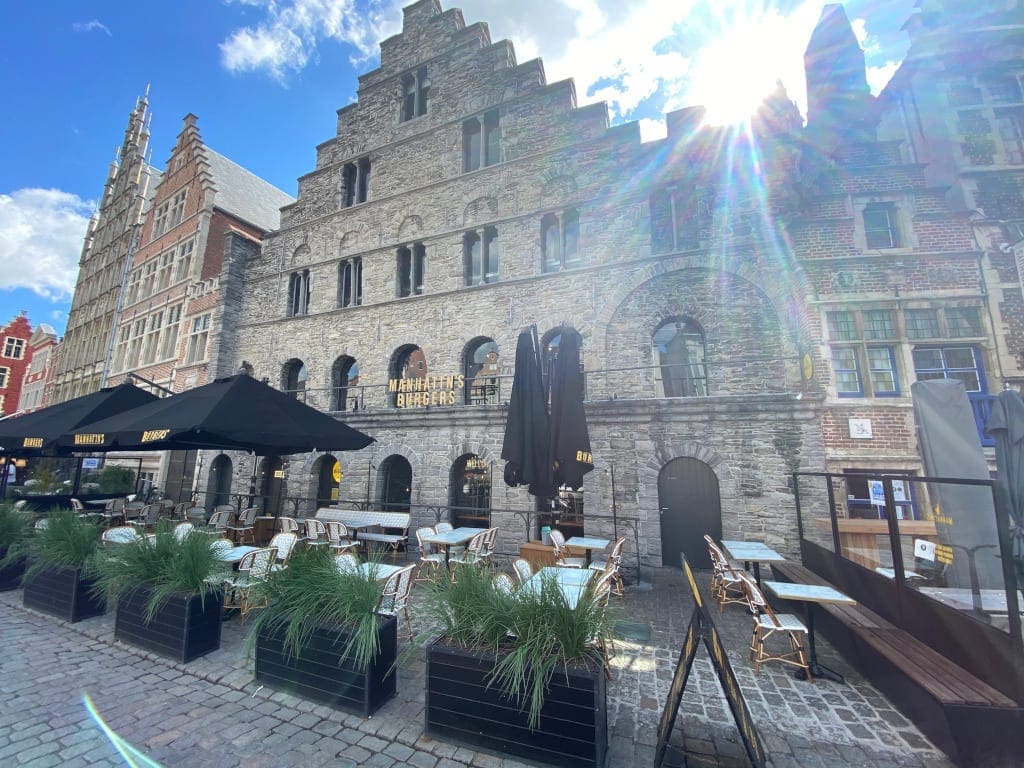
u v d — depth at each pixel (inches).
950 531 217.2
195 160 868.6
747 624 245.8
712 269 410.9
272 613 169.5
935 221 380.8
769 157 410.9
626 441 392.8
